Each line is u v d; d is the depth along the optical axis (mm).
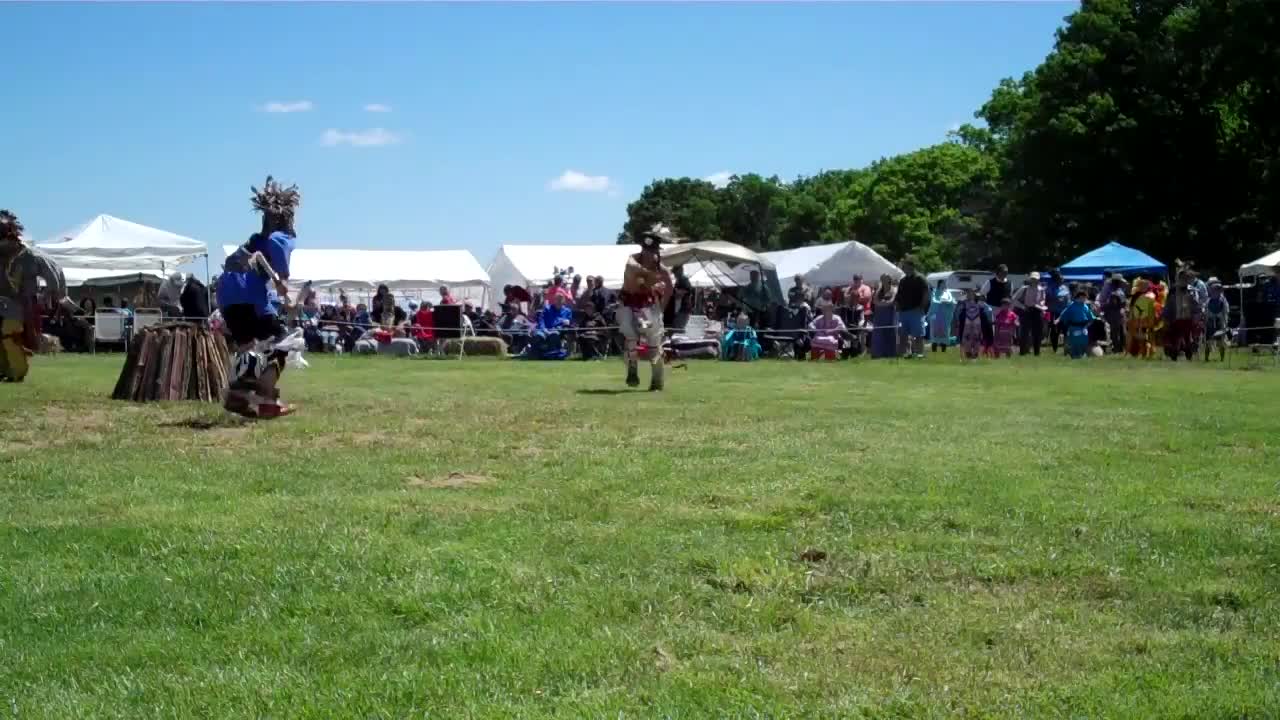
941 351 29375
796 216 108688
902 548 6402
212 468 8781
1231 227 53656
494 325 32219
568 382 17812
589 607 5375
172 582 5703
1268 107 52375
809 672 4578
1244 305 27391
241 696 4336
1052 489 7957
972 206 73375
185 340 14164
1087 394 15320
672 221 120625
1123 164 53531
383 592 5547
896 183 90438
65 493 7832
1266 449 9844
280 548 6273
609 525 6898
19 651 4820
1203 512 7328
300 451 9695
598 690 4406
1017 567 6023
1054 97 55094
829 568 6039
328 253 42781
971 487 8008
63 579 5758
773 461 9117
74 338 32188
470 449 9789
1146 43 53719
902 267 27312
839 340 27984
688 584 5711
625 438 10477
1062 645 4910
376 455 9469
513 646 4848
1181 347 25125
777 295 30406
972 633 5055
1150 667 4656
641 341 16234
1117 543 6520
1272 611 5387
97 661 4711
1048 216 55750
